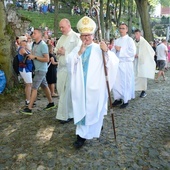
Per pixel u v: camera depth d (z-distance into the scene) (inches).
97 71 161.8
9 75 306.7
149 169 141.1
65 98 201.0
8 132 191.9
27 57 240.4
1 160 152.6
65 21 202.7
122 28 255.3
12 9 338.6
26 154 158.6
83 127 162.4
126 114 230.8
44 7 1318.9
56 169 142.4
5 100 277.7
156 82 423.5
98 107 161.8
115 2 1150.3
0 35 302.7
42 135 184.7
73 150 161.8
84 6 864.9
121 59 251.0
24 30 350.6
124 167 143.1
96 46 165.3
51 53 282.5
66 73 199.2
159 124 205.8
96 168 142.3
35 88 227.9
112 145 167.3
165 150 161.3
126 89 251.3
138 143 170.4
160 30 1689.2
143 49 294.5
